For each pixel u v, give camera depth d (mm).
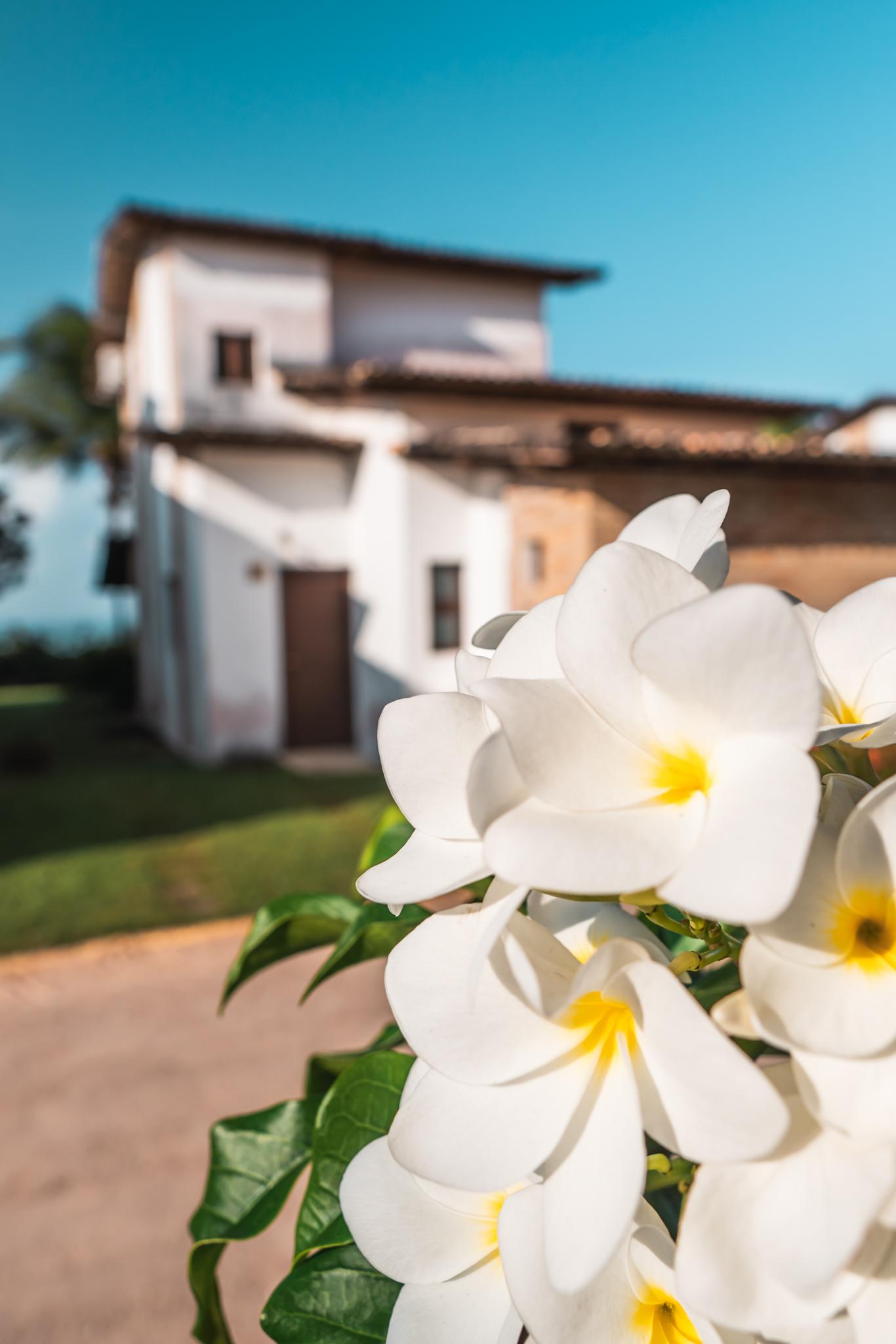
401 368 12477
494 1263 515
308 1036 4438
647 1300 450
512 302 13016
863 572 8023
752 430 12984
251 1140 784
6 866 6961
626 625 415
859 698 519
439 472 10273
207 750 10984
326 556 11273
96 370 20312
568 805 385
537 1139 400
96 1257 3021
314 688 11461
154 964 5242
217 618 10836
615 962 392
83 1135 3686
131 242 11703
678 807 386
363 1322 595
